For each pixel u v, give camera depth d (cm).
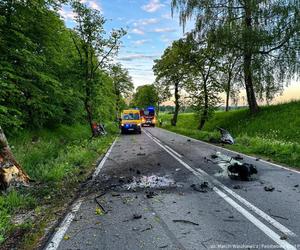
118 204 610
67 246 419
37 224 516
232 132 2800
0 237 447
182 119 6162
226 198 641
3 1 1294
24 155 1068
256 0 2238
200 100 3184
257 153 1398
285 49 2344
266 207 578
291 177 857
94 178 873
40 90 1602
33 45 1408
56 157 1227
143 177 871
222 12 2498
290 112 2627
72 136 2434
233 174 858
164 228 478
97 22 2111
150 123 5516
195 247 409
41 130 2014
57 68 1981
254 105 3014
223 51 2491
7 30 1320
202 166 1047
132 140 2264
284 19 2244
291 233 452
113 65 2298
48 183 790
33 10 1402
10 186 699
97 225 496
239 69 2520
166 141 2133
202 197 652
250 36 2280
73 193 713
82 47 2189
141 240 434
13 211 579
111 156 1366
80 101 2600
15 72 1386
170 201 626
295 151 1257
